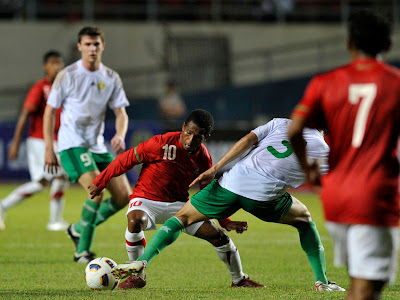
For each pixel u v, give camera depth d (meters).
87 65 25.97
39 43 83.62
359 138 11.95
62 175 37.28
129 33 85.44
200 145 20.03
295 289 19.77
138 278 19.59
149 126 63.38
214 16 88.88
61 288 19.73
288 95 72.31
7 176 65.44
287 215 19.36
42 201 57.62
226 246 19.78
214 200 18.73
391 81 12.00
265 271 24.39
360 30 12.25
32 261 26.09
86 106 26.00
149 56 85.88
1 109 80.88
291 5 90.69
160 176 19.86
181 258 27.55
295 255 28.94
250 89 74.69
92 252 26.75
